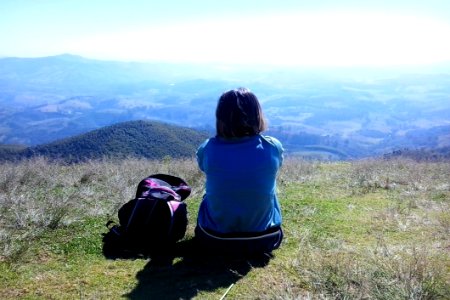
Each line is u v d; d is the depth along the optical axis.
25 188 7.19
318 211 5.68
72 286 3.25
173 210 4.10
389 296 2.83
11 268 3.57
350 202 6.38
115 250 4.07
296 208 5.84
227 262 3.73
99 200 6.26
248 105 3.65
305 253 3.88
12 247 3.93
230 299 3.03
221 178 3.64
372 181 8.24
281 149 3.82
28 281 3.34
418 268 3.16
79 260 3.81
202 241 3.89
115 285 3.27
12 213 5.15
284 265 3.63
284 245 4.20
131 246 4.18
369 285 2.99
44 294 3.11
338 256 3.75
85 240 4.32
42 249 4.05
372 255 3.73
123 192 6.49
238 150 3.63
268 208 3.76
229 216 3.68
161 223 4.08
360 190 7.52
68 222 4.82
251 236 3.73
